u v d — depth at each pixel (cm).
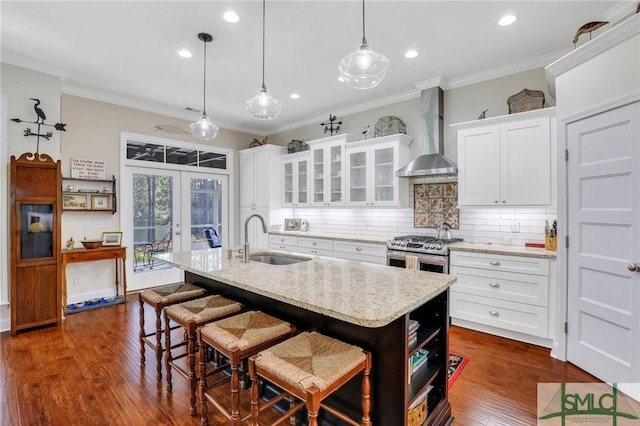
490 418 193
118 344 297
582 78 239
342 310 137
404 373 150
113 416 197
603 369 229
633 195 207
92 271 432
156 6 248
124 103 457
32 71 343
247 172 592
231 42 302
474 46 309
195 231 546
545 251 295
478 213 375
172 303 239
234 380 159
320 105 482
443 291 187
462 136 353
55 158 356
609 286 224
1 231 322
